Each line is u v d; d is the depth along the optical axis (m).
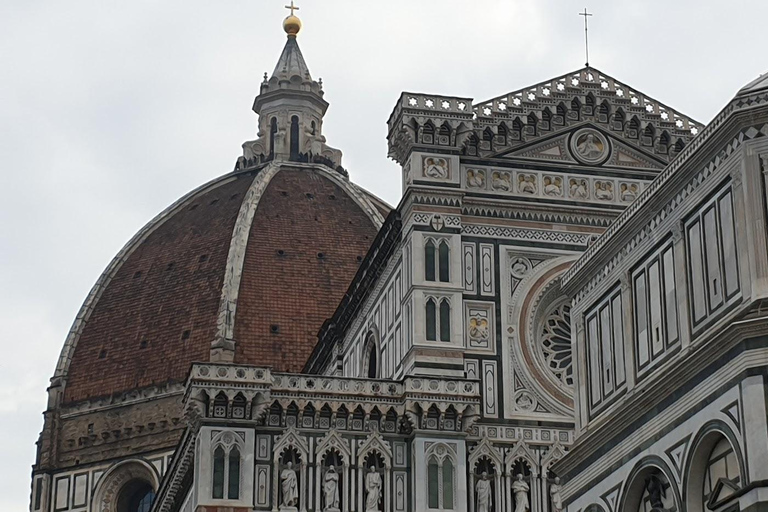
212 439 91.00
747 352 48.16
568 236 101.50
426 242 98.56
